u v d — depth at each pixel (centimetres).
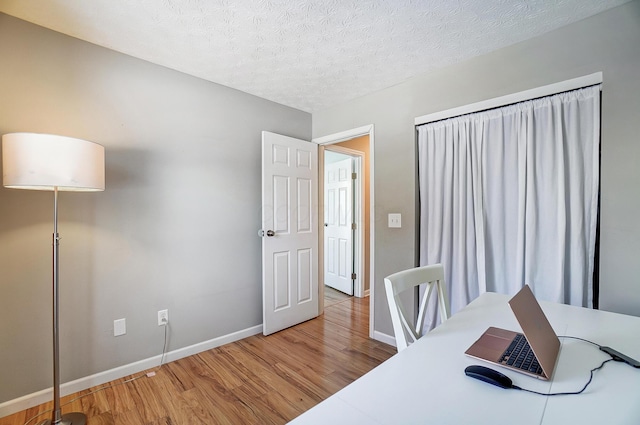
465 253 214
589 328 116
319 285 330
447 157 223
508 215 197
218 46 193
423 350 98
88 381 188
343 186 421
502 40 186
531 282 185
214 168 247
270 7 155
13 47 164
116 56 199
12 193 164
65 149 140
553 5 153
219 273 250
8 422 158
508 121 196
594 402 71
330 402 72
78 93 184
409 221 242
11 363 164
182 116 229
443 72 222
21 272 167
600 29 160
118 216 199
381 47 195
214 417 162
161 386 191
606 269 158
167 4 153
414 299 238
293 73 231
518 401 72
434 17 164
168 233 222
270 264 273
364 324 301
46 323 174
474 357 93
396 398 73
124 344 202
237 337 261
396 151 251
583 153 168
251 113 273
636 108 150
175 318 225
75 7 155
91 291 189
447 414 67
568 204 174
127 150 203
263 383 194
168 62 214
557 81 174
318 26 172
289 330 284
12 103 164
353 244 407
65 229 180
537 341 86
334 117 303
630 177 152
